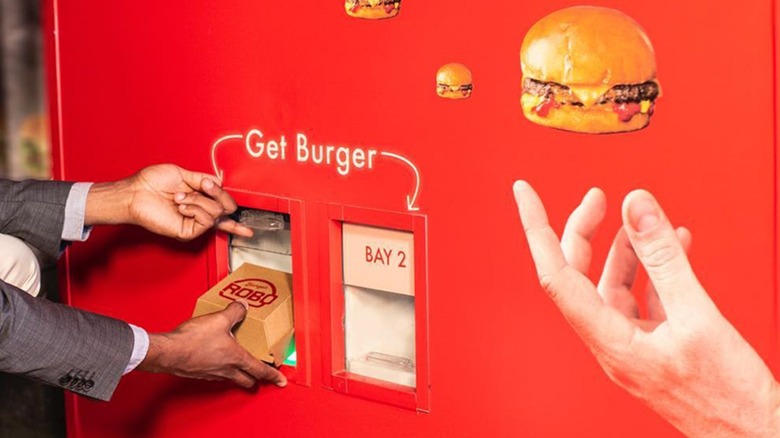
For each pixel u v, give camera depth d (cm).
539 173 150
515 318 156
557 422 156
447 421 166
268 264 188
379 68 161
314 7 166
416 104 159
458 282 160
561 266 150
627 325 147
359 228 171
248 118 178
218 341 173
